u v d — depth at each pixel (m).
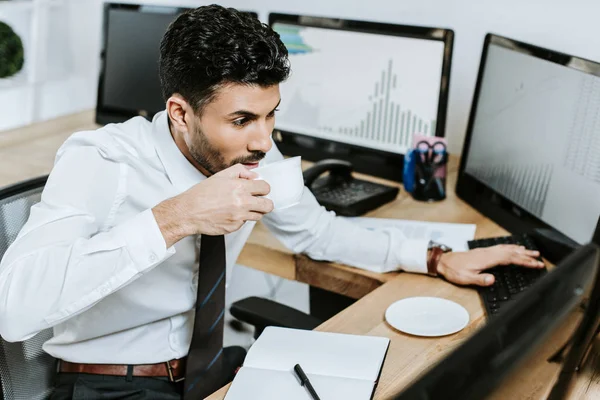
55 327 1.37
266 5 2.75
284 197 1.16
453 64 2.42
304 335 1.27
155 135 1.32
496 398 0.60
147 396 1.34
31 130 2.50
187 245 1.33
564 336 0.73
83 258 1.13
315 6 2.65
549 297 0.68
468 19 2.35
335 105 2.16
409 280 1.54
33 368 1.36
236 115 1.15
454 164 2.29
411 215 1.88
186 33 1.14
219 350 1.35
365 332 1.33
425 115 2.01
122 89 2.46
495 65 1.84
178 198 1.12
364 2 2.54
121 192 1.31
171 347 1.39
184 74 1.14
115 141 1.32
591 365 0.83
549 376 0.72
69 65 3.24
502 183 1.81
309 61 2.18
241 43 1.11
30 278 1.14
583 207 1.52
